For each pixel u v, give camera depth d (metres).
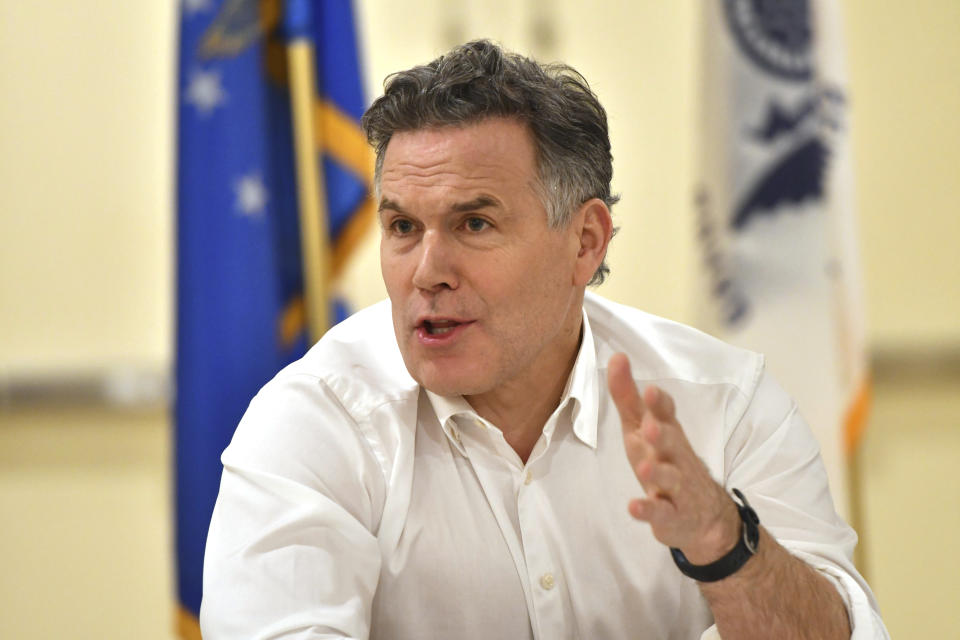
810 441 4.78
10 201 11.55
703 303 9.34
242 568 3.97
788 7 9.25
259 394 4.62
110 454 11.38
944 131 11.14
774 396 4.83
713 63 9.37
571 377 4.61
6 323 11.54
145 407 11.28
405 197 4.11
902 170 11.18
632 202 11.19
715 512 3.61
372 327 4.87
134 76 11.45
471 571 4.41
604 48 11.23
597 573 4.54
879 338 11.06
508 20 11.25
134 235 11.46
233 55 9.37
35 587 11.48
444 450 4.53
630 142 11.20
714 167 9.34
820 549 4.36
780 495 4.57
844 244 9.30
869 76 11.19
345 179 9.53
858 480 9.70
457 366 4.18
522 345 4.23
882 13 11.16
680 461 3.47
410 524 4.40
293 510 4.09
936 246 11.16
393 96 4.21
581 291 4.59
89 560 11.42
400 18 11.27
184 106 9.42
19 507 11.48
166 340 11.41
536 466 4.55
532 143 4.19
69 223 11.50
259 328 9.23
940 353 10.95
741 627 3.81
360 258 10.92
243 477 4.23
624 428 3.53
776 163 9.21
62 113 11.50
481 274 4.11
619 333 4.96
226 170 9.28
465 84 4.12
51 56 11.52
